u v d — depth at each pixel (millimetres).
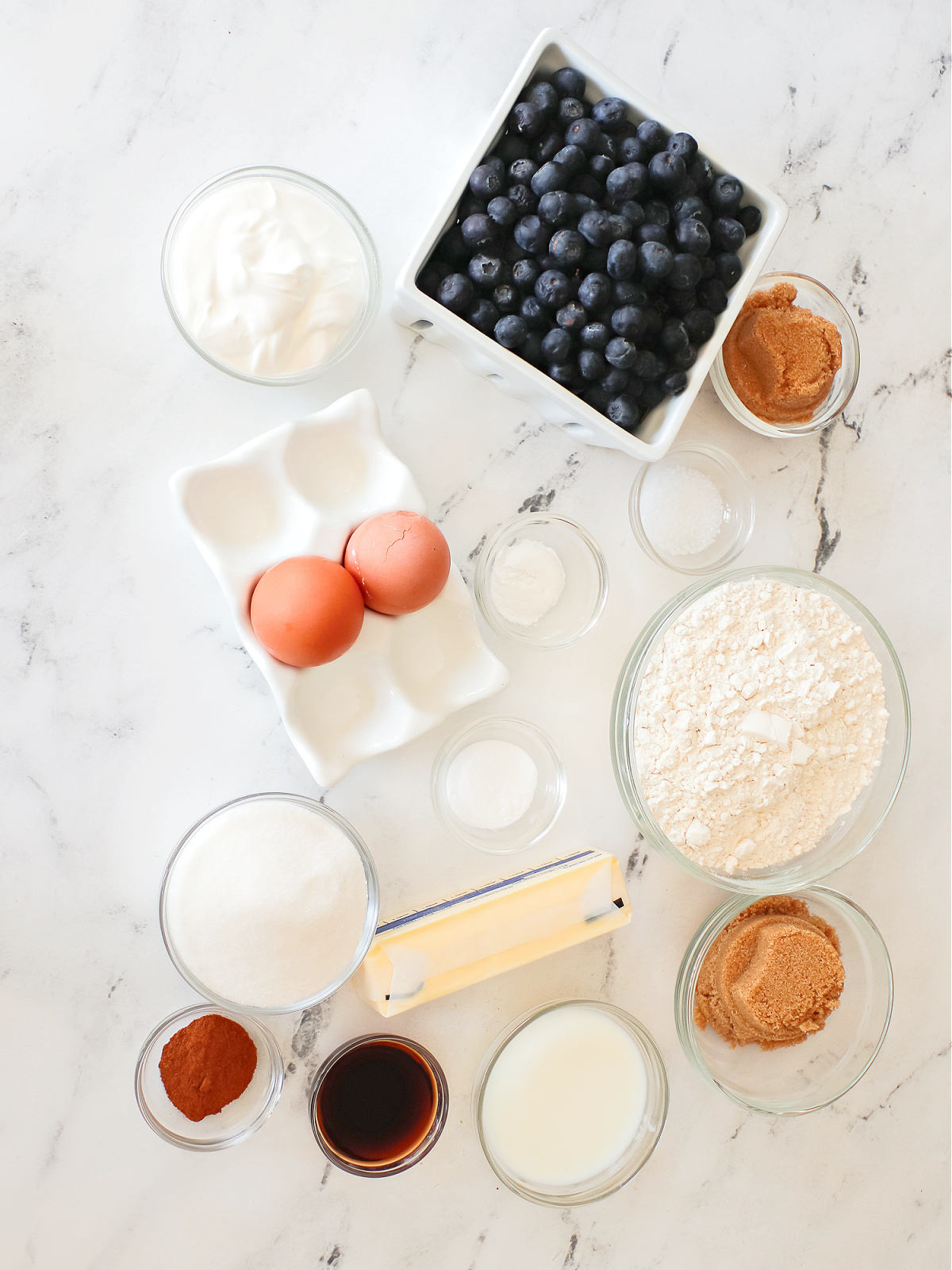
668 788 1040
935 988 1267
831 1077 1206
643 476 1144
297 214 958
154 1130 995
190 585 1045
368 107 1046
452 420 1093
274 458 953
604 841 1162
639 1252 1181
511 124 928
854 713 1085
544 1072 1095
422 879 1115
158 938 1063
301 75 1027
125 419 1021
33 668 1021
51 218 990
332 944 997
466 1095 1131
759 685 1039
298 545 962
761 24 1130
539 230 893
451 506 1104
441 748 1116
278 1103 1079
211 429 1039
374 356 1067
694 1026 1127
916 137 1189
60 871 1037
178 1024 1037
